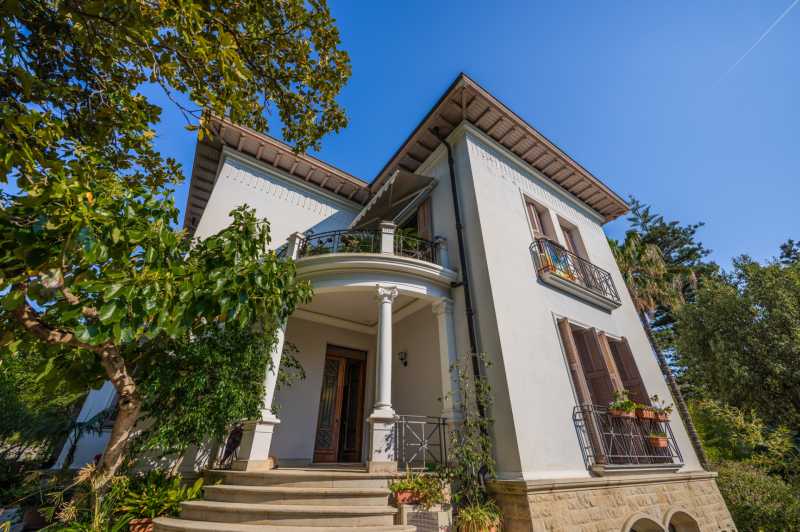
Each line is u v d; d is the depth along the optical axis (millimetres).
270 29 4926
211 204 9484
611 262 12281
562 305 8680
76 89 4176
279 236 10289
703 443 13750
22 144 2977
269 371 6477
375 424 6031
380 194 9258
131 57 3986
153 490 5230
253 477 5359
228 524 4344
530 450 5910
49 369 3904
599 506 6109
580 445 6742
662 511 7105
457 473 5609
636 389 8922
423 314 9242
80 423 9102
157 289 3170
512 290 7691
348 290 7664
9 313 3438
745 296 11898
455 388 6977
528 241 9188
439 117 9812
